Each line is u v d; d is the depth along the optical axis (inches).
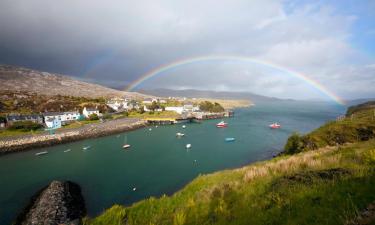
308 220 291.3
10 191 1660.9
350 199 297.6
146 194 1535.4
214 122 6117.1
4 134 3629.4
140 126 5285.4
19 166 2352.4
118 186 1690.5
